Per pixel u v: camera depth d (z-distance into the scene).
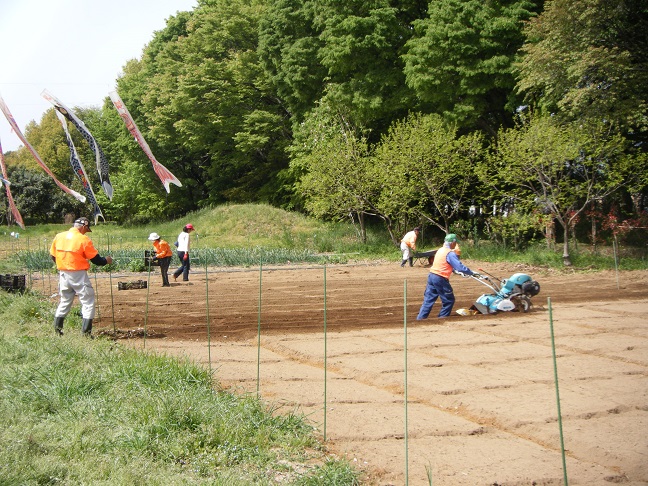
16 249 35.16
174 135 50.91
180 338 11.05
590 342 9.98
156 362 8.02
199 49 50.31
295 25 40.78
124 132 57.31
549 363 8.73
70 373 7.45
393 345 10.03
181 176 58.78
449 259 12.48
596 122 23.67
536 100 28.48
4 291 14.73
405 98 33.16
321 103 38.34
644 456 5.52
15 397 6.70
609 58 23.11
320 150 34.19
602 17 23.27
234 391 7.51
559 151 23.62
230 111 48.56
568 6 23.27
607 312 12.99
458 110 29.67
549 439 5.99
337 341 10.45
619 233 27.03
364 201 33.81
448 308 12.64
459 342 10.12
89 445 5.59
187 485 4.91
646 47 24.73
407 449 5.41
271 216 40.81
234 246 35.34
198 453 5.64
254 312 14.13
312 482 5.02
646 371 8.23
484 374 8.16
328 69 39.03
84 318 10.63
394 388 7.78
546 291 17.20
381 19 33.50
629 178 26.39
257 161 52.59
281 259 28.95
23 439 5.46
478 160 30.72
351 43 33.72
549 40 24.14
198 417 6.23
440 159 29.80
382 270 25.30
